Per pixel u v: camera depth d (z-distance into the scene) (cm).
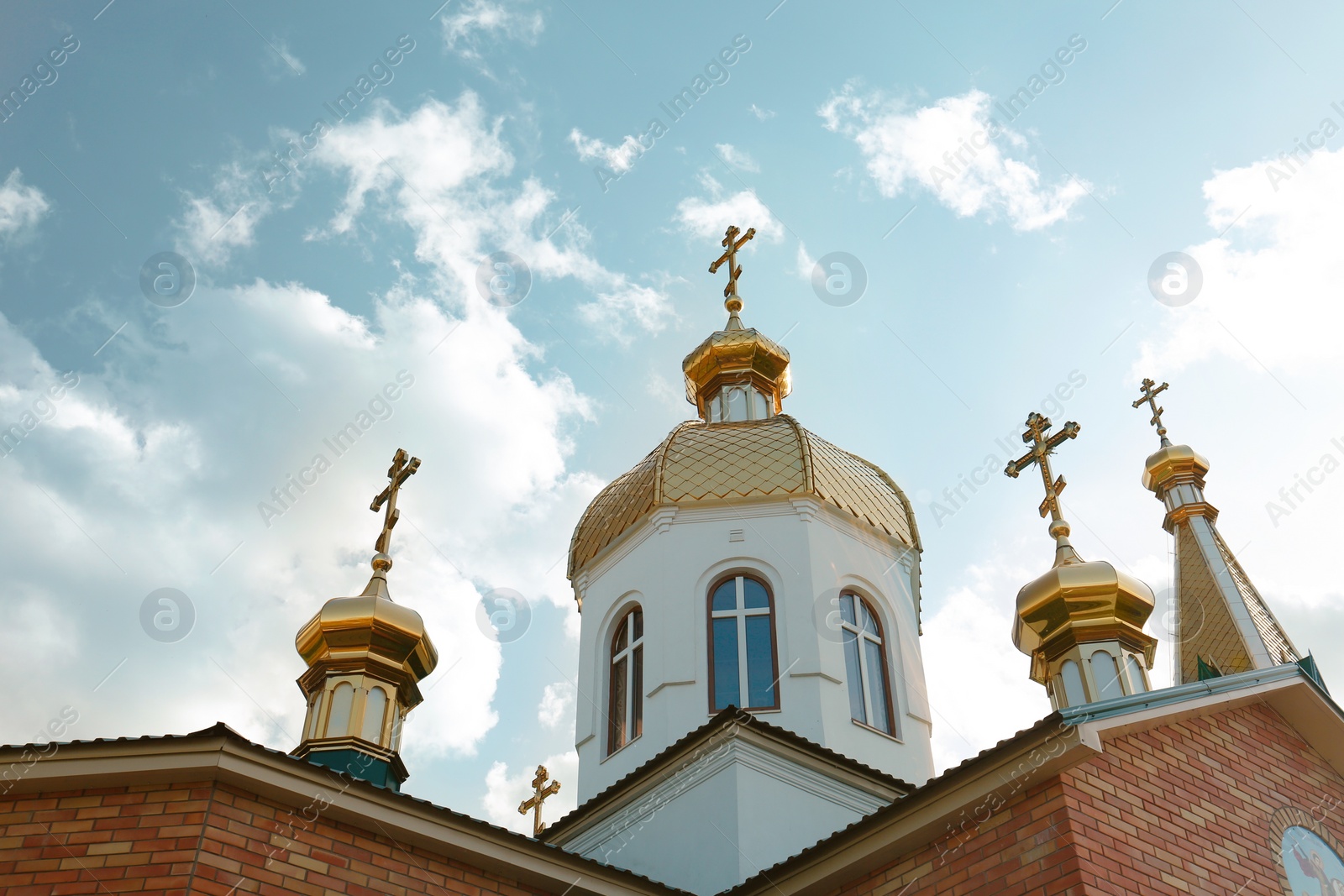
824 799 1506
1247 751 1198
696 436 1959
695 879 1433
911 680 1795
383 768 1461
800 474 1856
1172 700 1125
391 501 1706
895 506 1952
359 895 1011
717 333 2458
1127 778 1061
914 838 1077
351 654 1536
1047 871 978
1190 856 1050
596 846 1589
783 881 1171
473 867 1091
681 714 1659
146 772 976
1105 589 1563
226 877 953
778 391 2450
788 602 1744
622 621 1853
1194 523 1958
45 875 941
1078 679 1549
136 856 949
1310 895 1127
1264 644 1730
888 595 1855
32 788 984
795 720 1634
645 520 1862
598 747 1759
